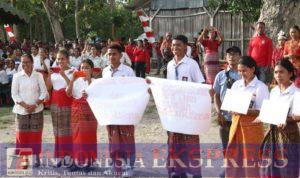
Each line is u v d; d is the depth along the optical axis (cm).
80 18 3681
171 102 613
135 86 659
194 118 609
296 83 845
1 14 2162
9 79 1466
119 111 649
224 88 641
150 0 2564
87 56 1470
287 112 538
